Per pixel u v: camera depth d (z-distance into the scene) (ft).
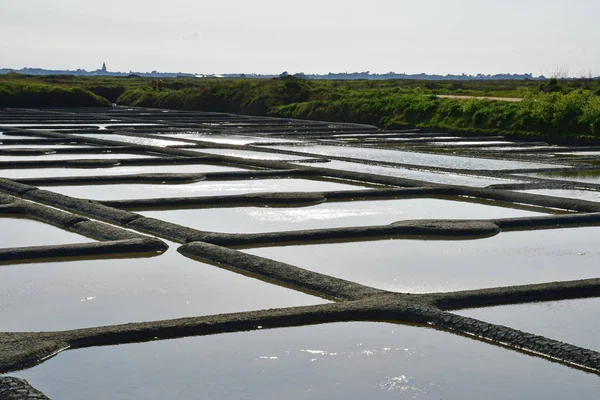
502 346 21.68
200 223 38.93
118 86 206.28
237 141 88.63
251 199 45.01
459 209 44.24
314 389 18.78
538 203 45.39
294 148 82.12
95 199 45.70
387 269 30.01
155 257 31.63
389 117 120.88
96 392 18.47
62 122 112.27
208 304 25.32
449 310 24.77
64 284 27.45
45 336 21.33
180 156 69.46
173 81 239.50
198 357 20.67
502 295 25.67
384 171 61.77
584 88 112.37
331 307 24.09
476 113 105.40
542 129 95.81
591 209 42.63
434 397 18.37
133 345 21.44
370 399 18.25
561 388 18.88
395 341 22.00
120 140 87.10
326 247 33.83
